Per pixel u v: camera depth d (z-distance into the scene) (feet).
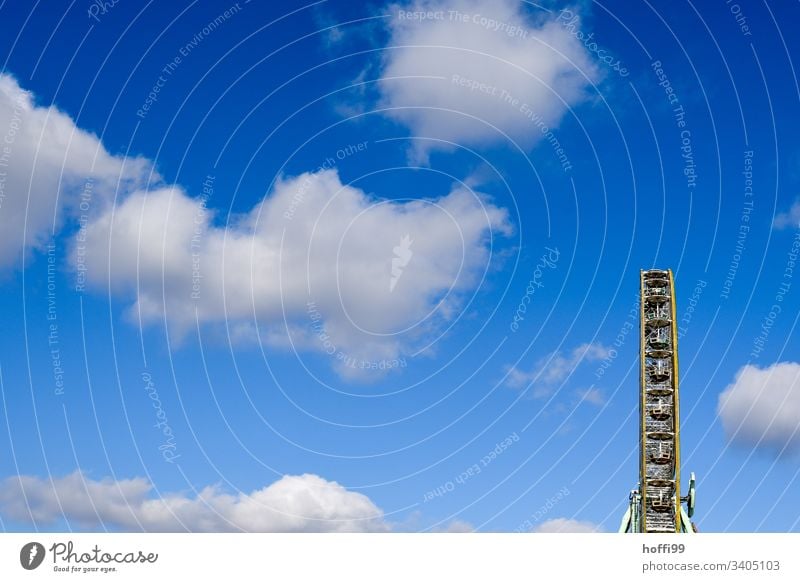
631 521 324.80
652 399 330.13
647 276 342.44
